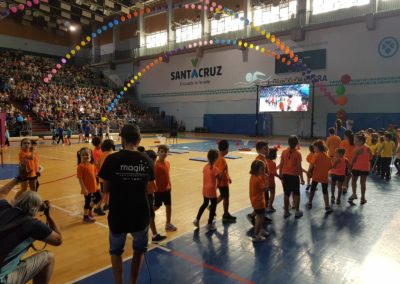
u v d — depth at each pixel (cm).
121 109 2772
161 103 3098
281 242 417
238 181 814
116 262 271
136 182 261
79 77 3036
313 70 2139
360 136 603
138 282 315
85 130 1925
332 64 2059
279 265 352
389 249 394
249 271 339
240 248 398
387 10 1827
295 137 522
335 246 403
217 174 449
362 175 600
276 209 568
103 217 527
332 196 606
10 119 1962
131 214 259
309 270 341
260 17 2377
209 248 398
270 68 2338
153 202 433
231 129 2623
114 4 2548
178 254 380
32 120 2184
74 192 698
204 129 2756
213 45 2616
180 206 591
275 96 2150
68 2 2461
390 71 1856
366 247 400
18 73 2558
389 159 832
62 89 2583
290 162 519
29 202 229
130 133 270
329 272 336
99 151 587
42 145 1744
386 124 1872
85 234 452
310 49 2139
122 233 263
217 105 2698
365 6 1916
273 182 550
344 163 595
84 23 3131
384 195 668
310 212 550
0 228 213
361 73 1958
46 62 2995
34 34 3197
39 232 223
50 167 1030
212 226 462
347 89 2016
